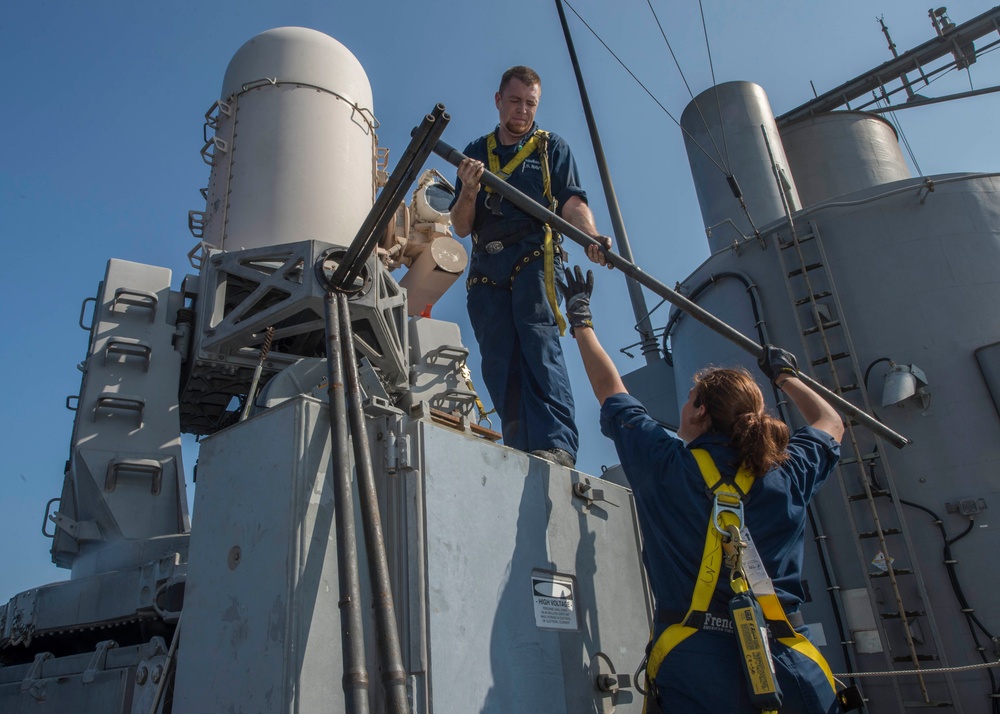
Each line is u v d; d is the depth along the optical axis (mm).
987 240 10328
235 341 6016
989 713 8273
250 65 7715
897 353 9914
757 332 10844
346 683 2076
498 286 4309
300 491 2418
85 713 3703
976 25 18188
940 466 9297
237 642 2379
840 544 9516
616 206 10055
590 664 3100
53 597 4559
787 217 11102
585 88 10281
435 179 9492
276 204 7078
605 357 3223
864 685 8938
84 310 6211
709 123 15008
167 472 5664
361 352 6184
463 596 2602
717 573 2377
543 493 3207
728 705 2203
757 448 2523
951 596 8797
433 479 2662
